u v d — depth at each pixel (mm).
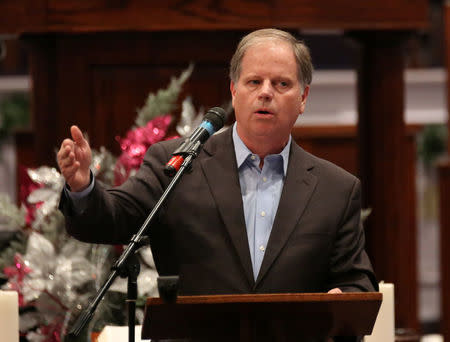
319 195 7137
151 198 7023
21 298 8961
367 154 12750
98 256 9266
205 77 12039
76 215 6480
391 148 12578
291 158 7309
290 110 6992
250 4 11695
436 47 27562
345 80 26391
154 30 11703
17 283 8906
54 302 8930
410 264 16875
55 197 9156
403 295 12555
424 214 28219
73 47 11891
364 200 12820
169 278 5375
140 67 11977
